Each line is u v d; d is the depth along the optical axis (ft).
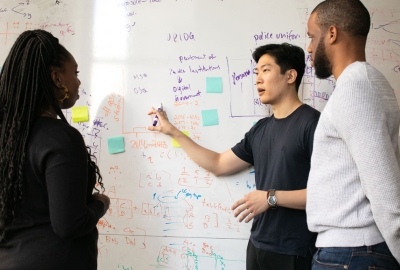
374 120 3.04
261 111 5.44
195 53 5.58
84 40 5.79
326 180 3.37
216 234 5.45
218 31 5.55
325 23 3.67
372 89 3.16
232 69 5.51
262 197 4.53
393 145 3.29
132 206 5.61
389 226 2.96
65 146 3.09
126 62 5.71
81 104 5.74
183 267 5.49
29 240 3.12
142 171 5.62
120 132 5.67
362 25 3.59
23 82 3.24
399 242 3.03
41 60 3.30
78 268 3.25
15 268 3.05
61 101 3.62
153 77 5.65
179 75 5.61
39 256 3.08
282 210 4.52
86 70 5.76
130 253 5.60
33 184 3.14
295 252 4.38
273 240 4.51
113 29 5.75
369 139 3.00
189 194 5.52
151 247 5.57
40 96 3.32
